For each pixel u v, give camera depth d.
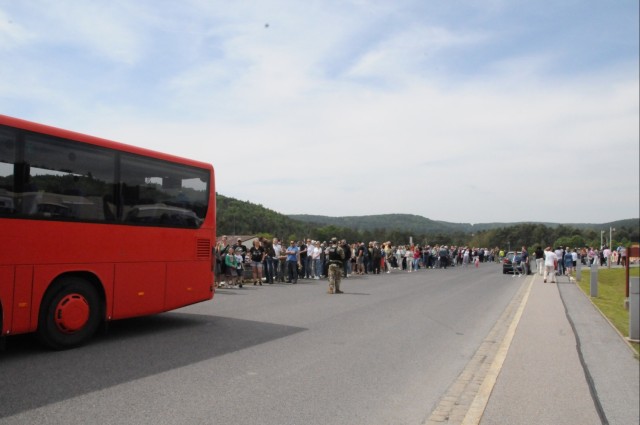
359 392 6.23
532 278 29.95
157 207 9.88
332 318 12.25
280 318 12.05
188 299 10.49
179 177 10.44
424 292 19.81
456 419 5.36
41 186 7.89
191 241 10.62
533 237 145.25
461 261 56.06
